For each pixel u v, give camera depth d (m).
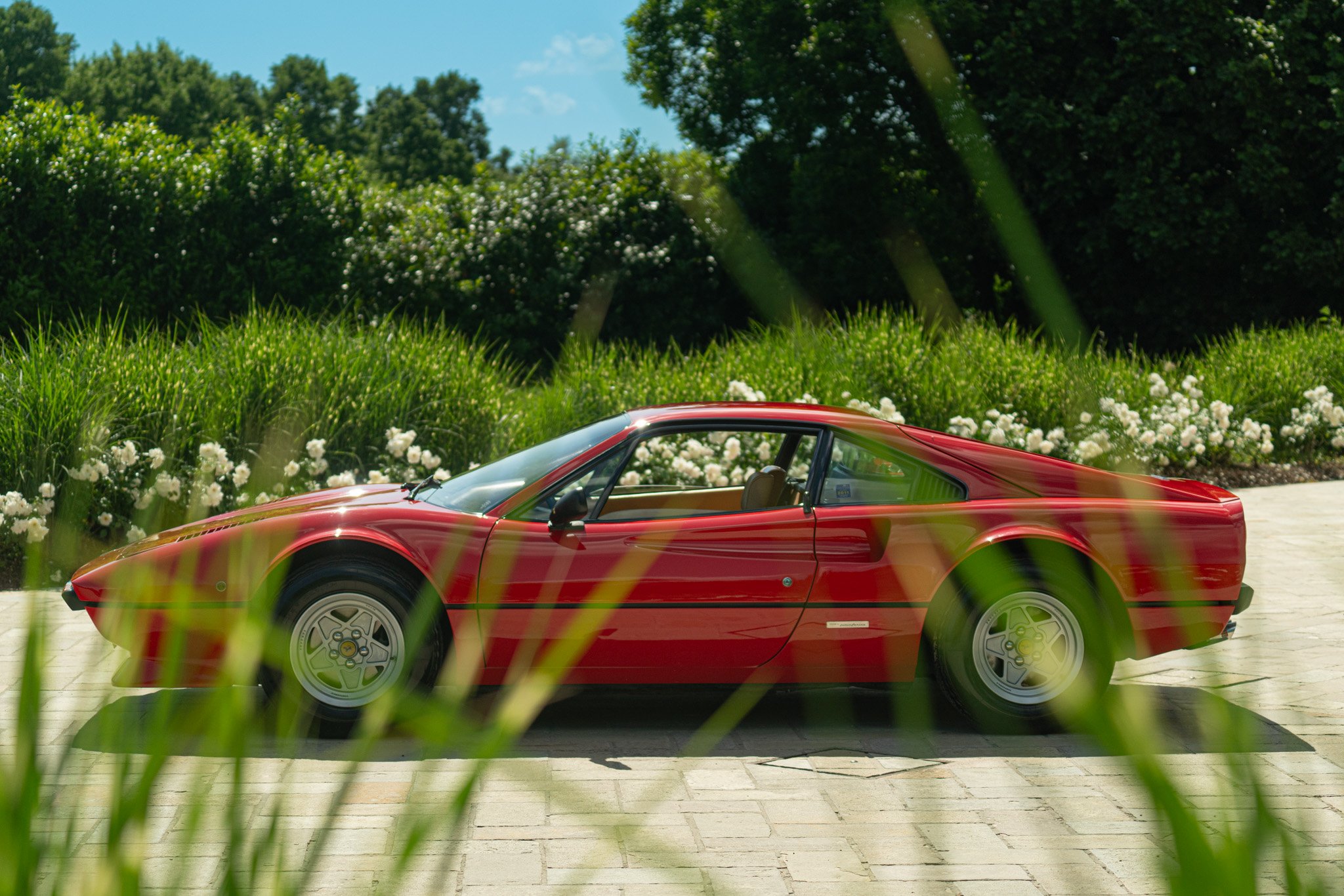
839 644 4.94
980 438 11.43
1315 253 23.81
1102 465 7.07
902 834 3.77
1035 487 5.10
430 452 9.88
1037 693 4.93
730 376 12.43
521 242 28.05
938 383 12.28
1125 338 26.61
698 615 4.87
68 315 23.56
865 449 5.13
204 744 1.03
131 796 0.99
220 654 4.61
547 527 4.92
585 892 3.26
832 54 20.14
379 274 27.80
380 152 87.00
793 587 4.90
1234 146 24.08
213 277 25.52
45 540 7.90
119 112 67.12
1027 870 3.45
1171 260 24.77
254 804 3.87
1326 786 4.08
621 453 5.14
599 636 4.83
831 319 13.59
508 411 11.01
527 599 4.81
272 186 26.14
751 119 24.50
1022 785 4.29
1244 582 5.06
